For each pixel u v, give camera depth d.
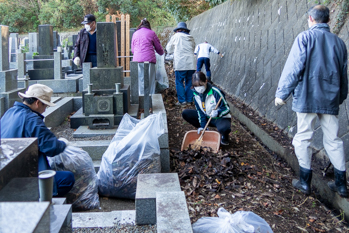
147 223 2.54
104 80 4.90
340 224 3.10
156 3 29.95
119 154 3.44
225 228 2.24
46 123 4.58
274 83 5.98
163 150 3.92
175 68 6.91
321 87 3.21
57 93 6.48
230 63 8.91
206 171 3.81
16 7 30.95
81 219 2.59
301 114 3.38
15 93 4.81
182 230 2.05
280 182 3.88
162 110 5.04
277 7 6.99
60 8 29.39
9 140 1.85
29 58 10.49
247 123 6.10
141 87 6.56
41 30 8.46
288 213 3.23
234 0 10.44
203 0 16.09
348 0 4.74
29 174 1.75
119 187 3.44
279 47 6.23
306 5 5.79
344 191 3.24
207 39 12.42
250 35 8.00
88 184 3.33
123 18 7.85
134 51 6.63
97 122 4.63
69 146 3.29
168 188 2.70
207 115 4.65
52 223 1.79
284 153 4.52
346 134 3.97
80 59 6.27
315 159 4.17
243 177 3.88
